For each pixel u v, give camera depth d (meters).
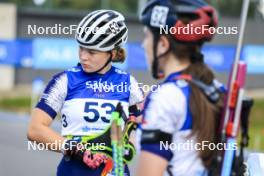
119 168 6.57
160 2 5.58
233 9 51.66
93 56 8.22
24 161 19.88
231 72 5.59
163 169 5.41
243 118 5.80
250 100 5.78
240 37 5.63
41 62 43.12
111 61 8.39
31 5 48.88
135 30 50.41
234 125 5.51
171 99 5.40
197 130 5.43
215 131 5.55
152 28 5.64
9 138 24.50
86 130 8.30
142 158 5.42
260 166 6.50
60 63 43.44
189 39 5.50
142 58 42.69
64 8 49.84
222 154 5.53
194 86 5.46
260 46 48.88
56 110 8.31
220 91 5.70
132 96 8.59
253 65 48.81
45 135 8.10
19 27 48.41
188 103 5.41
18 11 48.28
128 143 8.31
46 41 42.97
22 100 40.59
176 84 5.46
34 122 8.20
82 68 8.41
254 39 52.00
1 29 47.53
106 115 8.30
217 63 45.25
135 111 8.66
